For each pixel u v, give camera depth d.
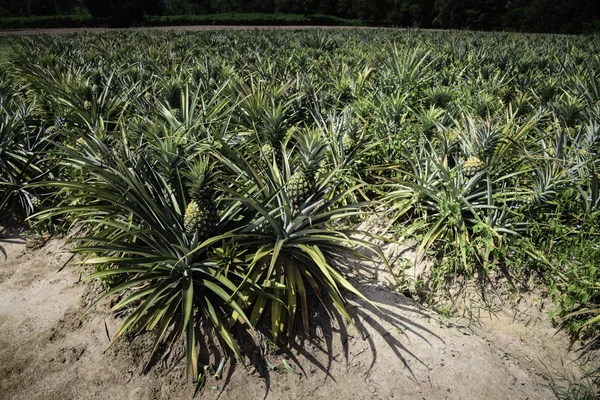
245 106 6.92
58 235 5.84
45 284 4.94
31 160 6.12
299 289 3.87
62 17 57.47
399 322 4.11
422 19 67.94
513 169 5.47
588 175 5.11
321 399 3.46
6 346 4.05
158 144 4.91
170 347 3.82
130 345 3.89
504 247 4.53
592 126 5.80
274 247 3.85
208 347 3.80
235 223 4.22
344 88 8.48
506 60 12.27
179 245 3.71
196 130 6.07
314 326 3.99
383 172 6.22
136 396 3.51
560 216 4.95
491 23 60.50
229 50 16.36
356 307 4.21
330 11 85.69
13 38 30.86
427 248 4.70
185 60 13.75
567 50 15.45
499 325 4.19
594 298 4.14
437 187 5.29
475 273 4.55
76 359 3.86
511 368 3.75
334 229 4.35
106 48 17.92
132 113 7.95
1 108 6.99
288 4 84.50
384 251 4.99
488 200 4.68
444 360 3.77
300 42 19.31
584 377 3.66
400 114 7.23
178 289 3.83
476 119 6.99
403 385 3.56
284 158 4.46
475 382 3.60
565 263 4.33
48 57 13.23
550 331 4.11
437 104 7.93
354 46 16.59
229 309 3.96
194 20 64.25
